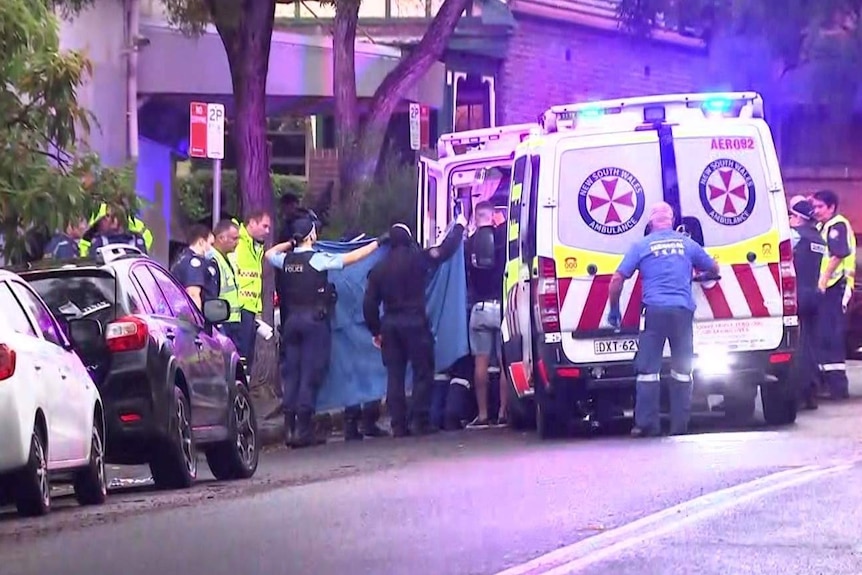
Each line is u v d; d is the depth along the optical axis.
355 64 54.50
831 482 24.75
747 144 35.53
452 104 70.62
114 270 29.06
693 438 33.47
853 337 58.62
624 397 37.31
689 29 74.12
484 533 21.30
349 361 40.44
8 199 30.08
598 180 35.41
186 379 29.83
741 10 68.44
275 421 41.41
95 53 52.81
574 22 75.81
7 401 24.08
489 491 25.59
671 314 34.41
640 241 34.75
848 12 69.12
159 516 24.78
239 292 39.72
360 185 48.78
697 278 35.12
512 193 38.81
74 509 26.61
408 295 39.81
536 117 74.38
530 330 36.69
